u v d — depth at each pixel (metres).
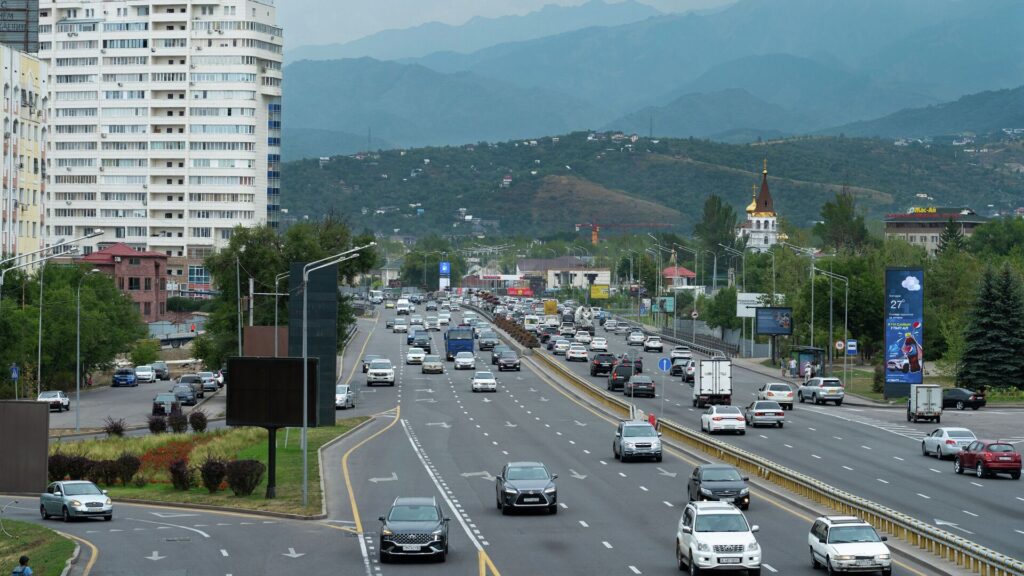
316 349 159.50
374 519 93.56
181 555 78.75
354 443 143.88
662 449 131.50
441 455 131.75
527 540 82.38
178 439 146.62
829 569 68.12
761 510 93.19
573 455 130.38
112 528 91.62
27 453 69.69
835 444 137.62
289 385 104.44
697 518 70.06
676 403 191.00
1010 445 111.44
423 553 74.56
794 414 175.88
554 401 194.88
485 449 136.38
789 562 72.56
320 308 159.75
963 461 113.62
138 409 195.38
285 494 106.12
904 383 193.25
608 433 151.75
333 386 159.12
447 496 103.62
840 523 70.06
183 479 113.25
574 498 101.31
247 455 133.62
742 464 116.06
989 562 65.56
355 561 75.81
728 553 67.38
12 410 69.94
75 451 134.50
